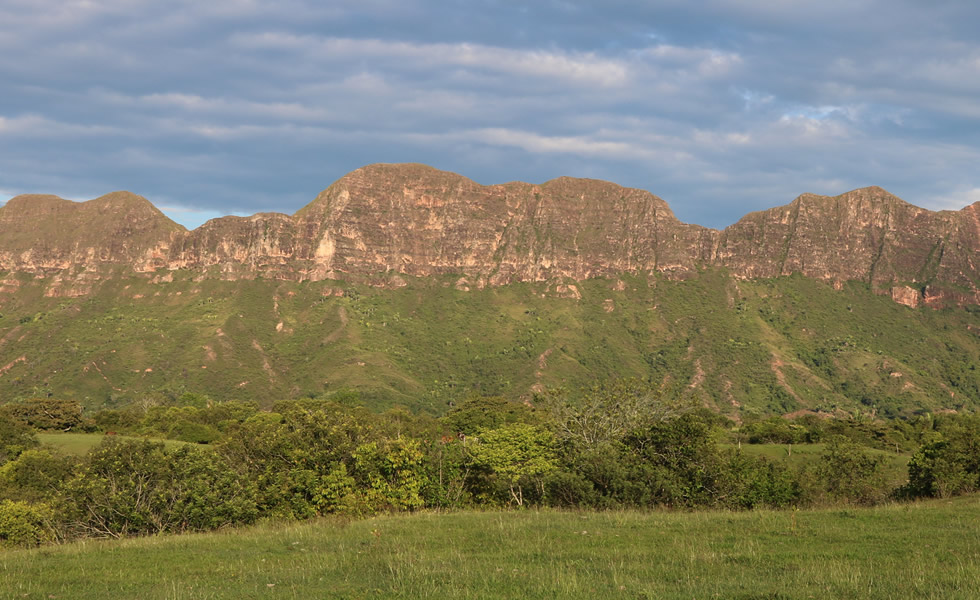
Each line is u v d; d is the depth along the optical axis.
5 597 17.59
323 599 16.38
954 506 30.39
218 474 34.22
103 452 34.41
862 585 16.22
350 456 38.06
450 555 21.22
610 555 20.78
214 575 19.66
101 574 20.25
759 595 15.62
